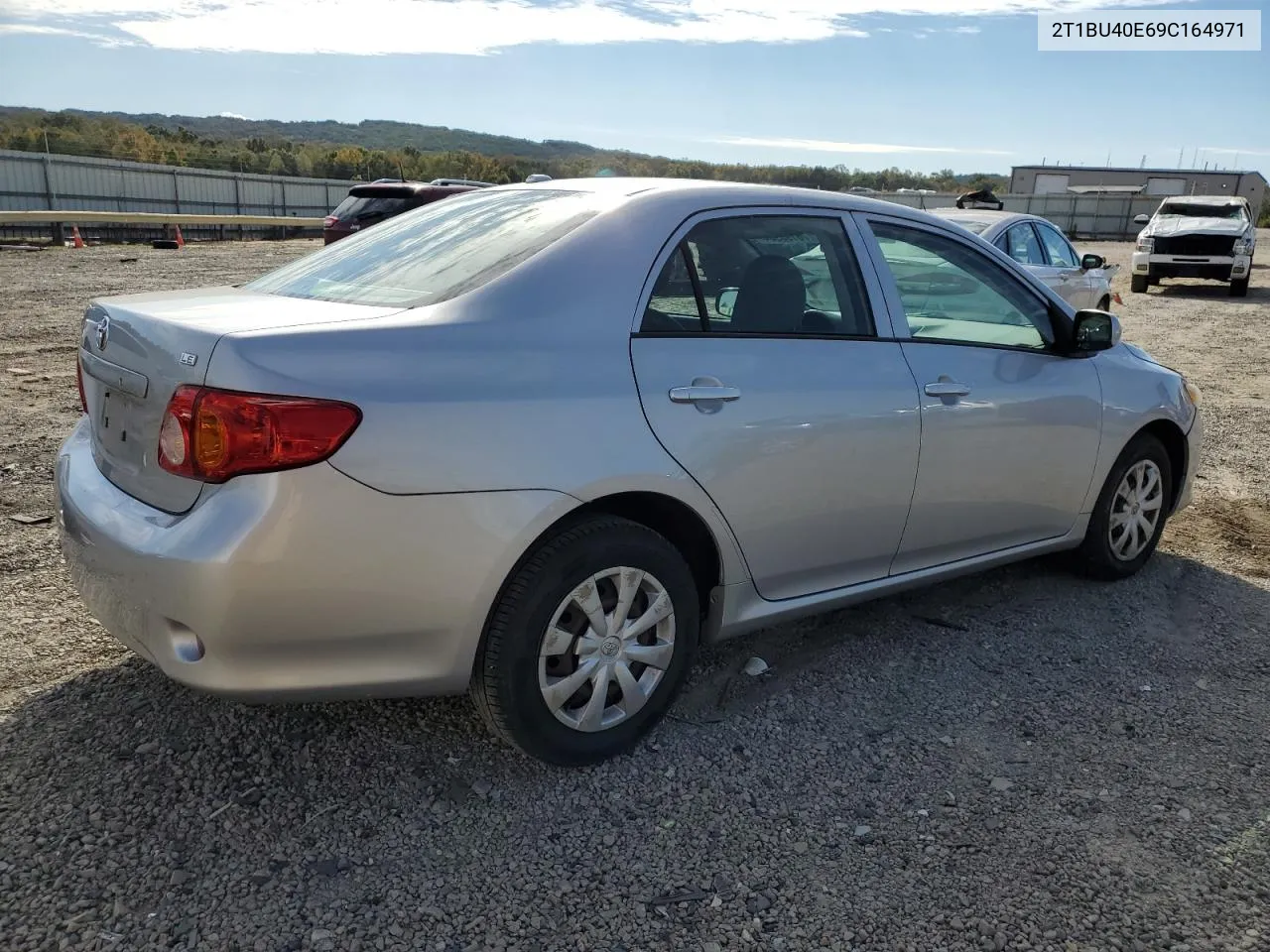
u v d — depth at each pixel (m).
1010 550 4.14
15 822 2.63
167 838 2.61
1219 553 5.12
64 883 2.43
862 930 2.39
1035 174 72.75
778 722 3.32
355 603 2.52
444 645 2.66
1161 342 13.07
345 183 47.88
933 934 2.38
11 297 13.22
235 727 3.12
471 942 2.31
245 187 43.78
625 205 3.12
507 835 2.70
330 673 2.57
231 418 2.40
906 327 3.64
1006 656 3.86
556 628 2.84
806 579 3.46
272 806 2.76
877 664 3.76
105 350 2.87
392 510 2.51
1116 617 4.26
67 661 3.48
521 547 2.69
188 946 2.26
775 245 3.36
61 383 8.20
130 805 2.72
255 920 2.34
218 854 2.56
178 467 2.50
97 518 2.68
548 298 2.85
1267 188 70.88
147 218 28.58
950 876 2.59
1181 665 3.82
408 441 2.52
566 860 2.61
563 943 2.32
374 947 2.28
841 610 4.26
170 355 2.55
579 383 2.79
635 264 3.01
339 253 3.46
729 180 3.48
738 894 2.50
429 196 17.62
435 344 2.64
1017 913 2.46
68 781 2.81
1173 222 20.03
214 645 2.45
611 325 2.91
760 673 3.66
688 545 3.23
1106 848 2.71
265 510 2.39
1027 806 2.89
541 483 2.69
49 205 37.09
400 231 3.46
